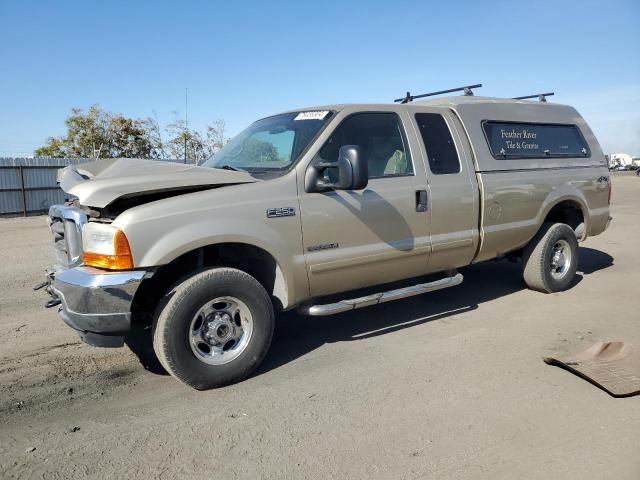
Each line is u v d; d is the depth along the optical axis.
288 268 4.11
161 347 3.69
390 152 4.77
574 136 6.61
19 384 4.01
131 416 3.51
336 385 3.90
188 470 2.89
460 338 4.83
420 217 4.82
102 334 3.61
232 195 3.88
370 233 4.52
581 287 6.60
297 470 2.86
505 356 4.39
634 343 4.67
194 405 3.64
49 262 9.09
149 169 3.95
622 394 3.60
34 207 22.11
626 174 52.06
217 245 4.04
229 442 3.16
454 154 5.20
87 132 34.97
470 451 3.00
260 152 4.67
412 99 6.34
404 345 4.69
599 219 6.72
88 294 3.50
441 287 5.07
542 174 5.95
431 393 3.73
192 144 24.77
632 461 2.88
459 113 5.42
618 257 8.54
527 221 5.82
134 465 2.94
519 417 3.37
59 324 5.45
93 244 3.64
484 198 5.32
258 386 3.93
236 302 3.93
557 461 2.89
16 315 5.79
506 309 5.71
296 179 4.16
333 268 4.35
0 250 10.63
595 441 3.08
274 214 4.01
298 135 4.50
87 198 3.56
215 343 3.89
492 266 7.84
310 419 3.41
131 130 35.69
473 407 3.52
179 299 3.67
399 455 2.97
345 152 3.90
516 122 5.90
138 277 3.54
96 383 4.03
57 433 3.30
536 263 6.15
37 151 36.53
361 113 4.65
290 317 5.56
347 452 3.02
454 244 5.11
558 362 4.13
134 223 3.54
